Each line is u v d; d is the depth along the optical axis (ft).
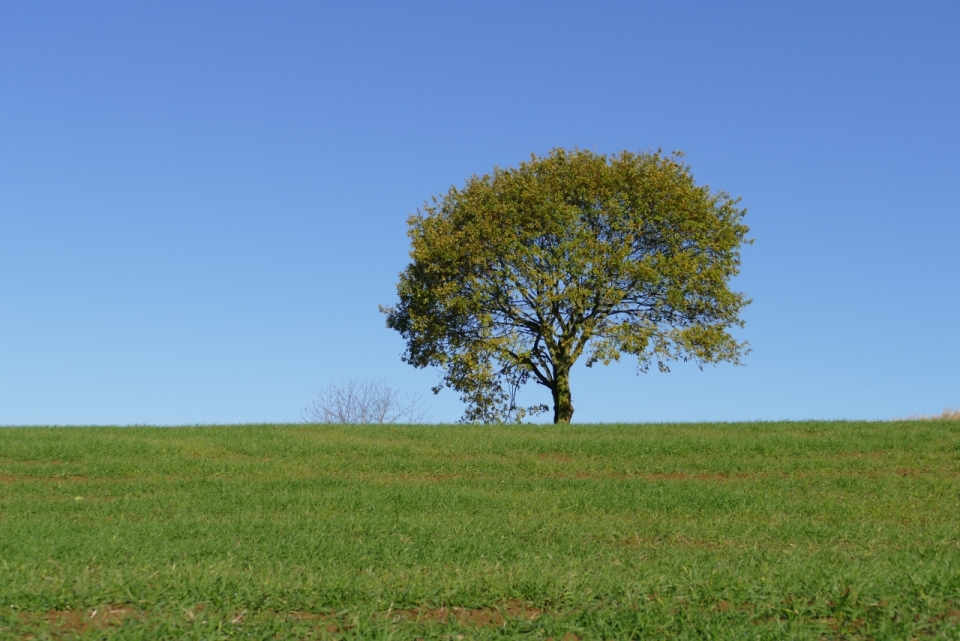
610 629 20.75
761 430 84.74
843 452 73.87
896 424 86.84
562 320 105.19
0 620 20.93
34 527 42.80
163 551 33.94
